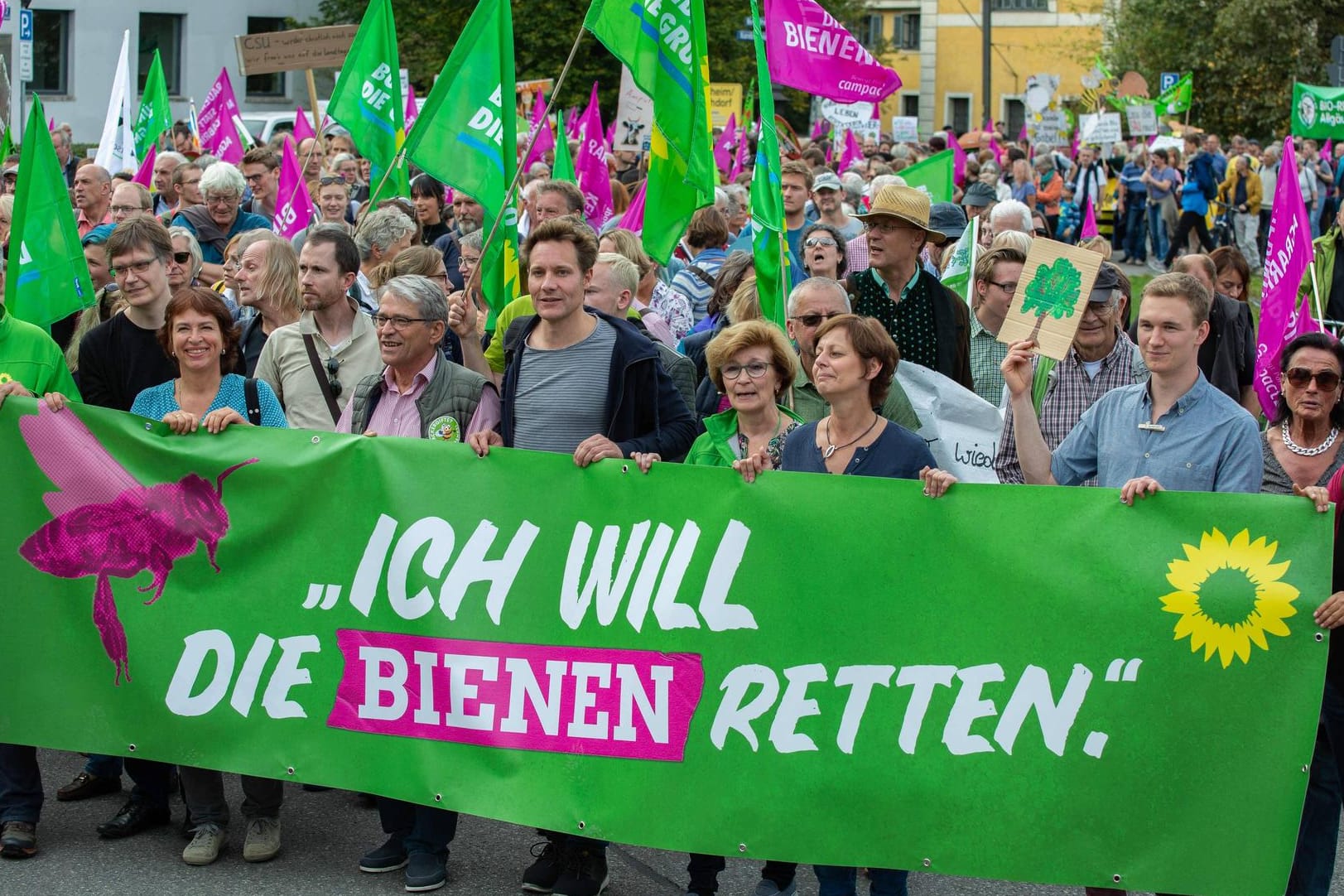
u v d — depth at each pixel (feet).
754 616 18.93
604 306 24.80
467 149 27.17
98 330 24.04
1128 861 18.17
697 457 21.49
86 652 20.52
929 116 218.38
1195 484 18.92
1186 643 18.04
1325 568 17.81
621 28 26.96
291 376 24.40
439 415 21.68
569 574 19.40
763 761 18.88
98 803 22.95
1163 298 18.83
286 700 20.13
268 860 21.02
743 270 31.48
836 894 18.85
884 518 18.67
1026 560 18.35
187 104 142.31
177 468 20.36
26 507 20.56
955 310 25.96
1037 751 18.34
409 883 20.10
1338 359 20.03
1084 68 208.74
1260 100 158.81
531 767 19.39
